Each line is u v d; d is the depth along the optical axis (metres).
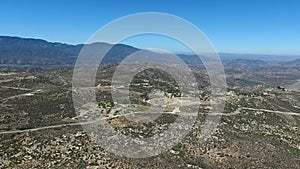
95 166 73.75
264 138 117.75
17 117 119.88
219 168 83.75
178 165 77.69
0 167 77.94
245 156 95.75
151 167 73.62
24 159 81.44
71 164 76.25
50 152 83.75
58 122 107.12
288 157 103.50
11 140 94.12
